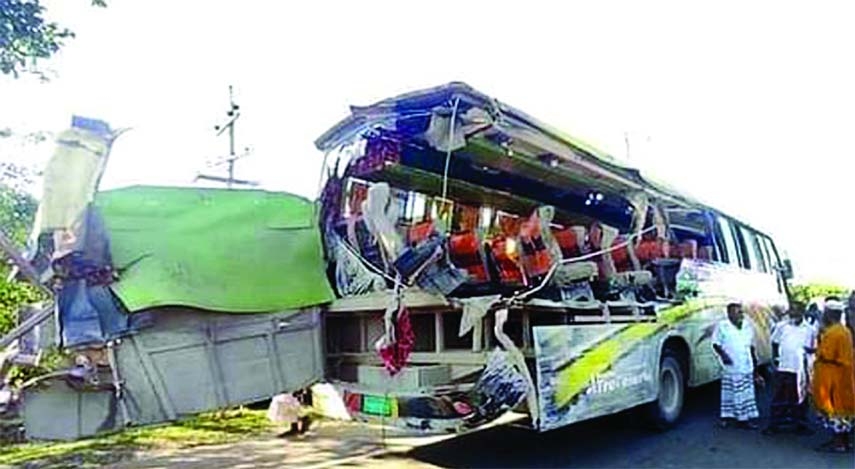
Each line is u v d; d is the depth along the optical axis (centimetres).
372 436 854
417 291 636
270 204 664
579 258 753
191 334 570
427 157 676
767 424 859
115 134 537
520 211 828
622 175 758
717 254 1014
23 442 770
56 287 525
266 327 615
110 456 779
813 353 801
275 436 870
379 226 650
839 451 734
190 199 620
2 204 1406
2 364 539
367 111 628
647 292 841
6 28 993
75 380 525
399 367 630
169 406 553
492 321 630
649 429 809
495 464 698
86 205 532
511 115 601
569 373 645
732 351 860
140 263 562
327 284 663
